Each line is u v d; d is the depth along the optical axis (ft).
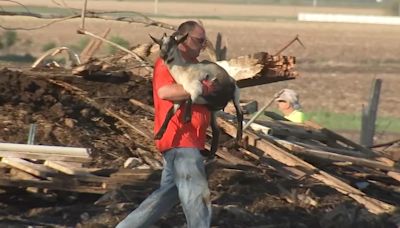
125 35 469.57
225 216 91.25
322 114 252.01
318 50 556.51
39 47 416.46
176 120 74.79
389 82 367.25
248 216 91.66
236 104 76.59
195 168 74.84
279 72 108.68
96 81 116.78
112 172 95.61
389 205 97.76
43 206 93.35
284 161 103.14
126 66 121.08
